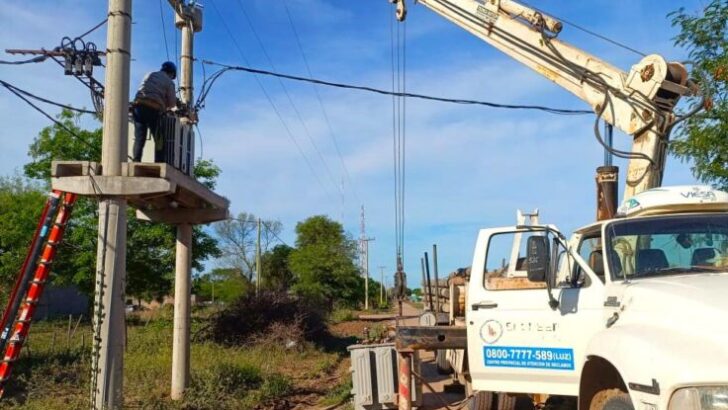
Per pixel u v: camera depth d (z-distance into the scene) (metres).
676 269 6.02
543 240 6.66
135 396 12.41
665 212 6.68
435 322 12.95
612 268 6.23
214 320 21.33
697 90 8.43
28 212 23.50
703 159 8.91
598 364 5.58
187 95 13.51
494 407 8.33
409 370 8.05
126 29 10.42
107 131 10.21
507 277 9.66
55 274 22.33
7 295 19.27
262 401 13.31
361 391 11.09
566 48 9.22
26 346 16.56
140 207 13.21
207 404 12.14
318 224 53.41
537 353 6.91
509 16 9.77
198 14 13.76
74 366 14.26
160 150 10.98
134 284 22.30
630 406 5.20
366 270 63.75
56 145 20.89
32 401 11.16
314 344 21.59
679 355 4.46
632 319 5.44
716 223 6.39
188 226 13.35
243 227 57.09
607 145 8.85
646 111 8.38
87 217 21.00
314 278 49.66
